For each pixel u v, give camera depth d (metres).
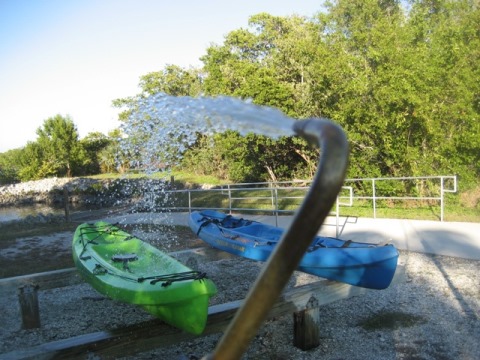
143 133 10.86
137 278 4.81
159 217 15.00
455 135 11.71
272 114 1.19
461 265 7.14
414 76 11.45
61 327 5.82
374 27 12.99
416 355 4.56
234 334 0.88
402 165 13.17
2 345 5.31
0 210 28.47
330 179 0.80
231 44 24.45
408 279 6.71
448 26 11.82
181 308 4.19
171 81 29.23
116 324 5.86
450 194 12.76
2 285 5.75
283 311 4.68
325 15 14.38
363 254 5.31
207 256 7.27
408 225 10.37
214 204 17.89
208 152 24.98
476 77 11.34
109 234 7.49
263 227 8.13
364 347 4.81
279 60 18.34
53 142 38.47
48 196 32.22
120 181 26.06
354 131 13.26
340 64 13.09
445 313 5.48
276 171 20.61
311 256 5.62
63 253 10.09
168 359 4.80
